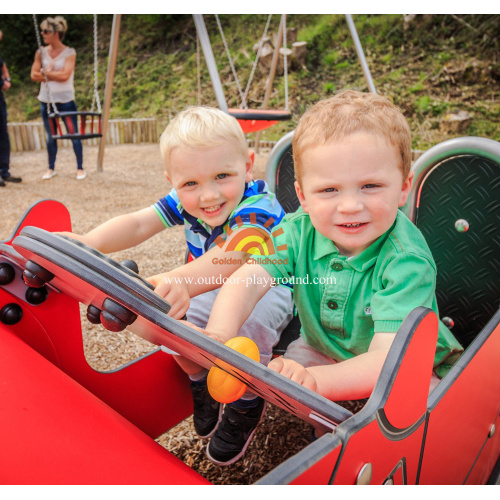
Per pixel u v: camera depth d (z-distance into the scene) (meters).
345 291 1.04
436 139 6.80
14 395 0.71
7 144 5.10
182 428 1.52
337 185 0.85
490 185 1.28
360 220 0.86
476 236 1.32
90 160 6.66
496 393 1.12
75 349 1.16
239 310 1.01
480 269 1.33
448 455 0.93
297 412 0.70
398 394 0.67
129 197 4.64
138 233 1.31
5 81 4.99
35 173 5.76
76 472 0.59
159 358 1.32
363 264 1.01
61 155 7.08
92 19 11.43
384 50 8.27
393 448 0.70
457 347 1.15
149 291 0.64
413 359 0.67
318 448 0.56
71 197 4.61
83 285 0.68
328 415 0.60
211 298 1.26
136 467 0.63
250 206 1.12
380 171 0.84
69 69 5.12
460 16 7.88
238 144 1.06
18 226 1.10
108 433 0.70
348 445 0.59
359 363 0.83
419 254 0.94
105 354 1.92
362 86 7.92
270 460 1.38
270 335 1.22
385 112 0.85
